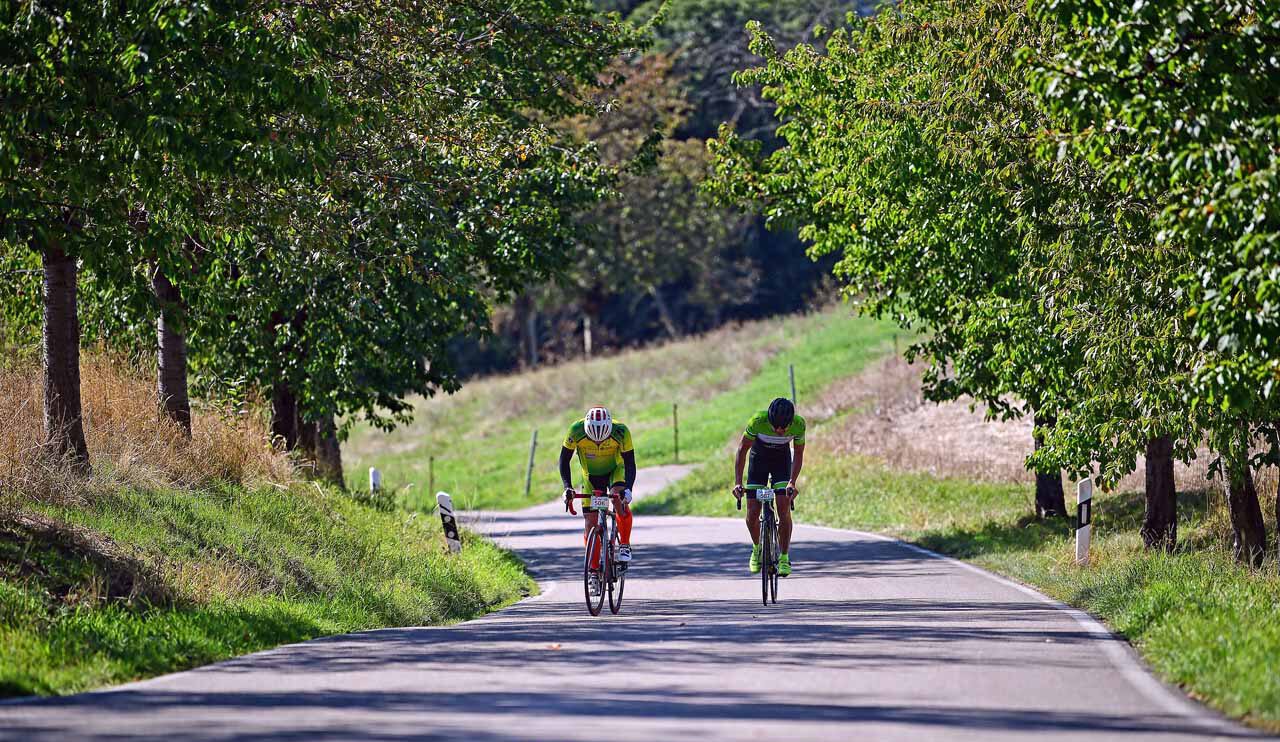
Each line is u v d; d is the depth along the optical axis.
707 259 177.00
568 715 19.33
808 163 58.78
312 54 32.03
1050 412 45.38
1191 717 19.23
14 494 34.38
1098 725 18.47
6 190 30.62
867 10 174.88
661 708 19.86
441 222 42.06
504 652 26.88
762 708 19.81
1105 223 36.88
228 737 17.86
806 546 59.78
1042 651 26.22
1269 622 26.17
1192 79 26.00
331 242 40.22
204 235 36.94
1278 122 25.25
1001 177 40.47
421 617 37.97
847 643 27.69
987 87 40.81
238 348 57.81
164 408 47.88
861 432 99.38
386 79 40.00
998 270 45.50
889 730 17.98
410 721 18.98
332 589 38.19
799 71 56.03
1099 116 28.25
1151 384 35.66
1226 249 26.81
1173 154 26.08
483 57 51.22
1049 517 59.94
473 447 140.75
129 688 22.42
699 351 161.50
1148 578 35.22
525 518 90.44
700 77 176.50
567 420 148.00
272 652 27.66
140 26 29.48
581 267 162.62
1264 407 35.34
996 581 43.59
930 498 73.31
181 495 41.34
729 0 179.38
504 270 64.50
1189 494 58.47
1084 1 26.67
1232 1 26.06
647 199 155.75
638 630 31.03
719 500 86.94
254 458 50.25
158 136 29.88
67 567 30.16
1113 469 38.84
